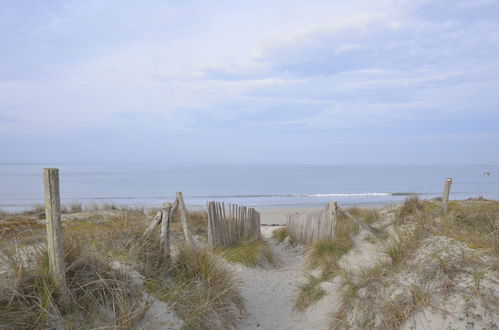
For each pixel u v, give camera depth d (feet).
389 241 22.74
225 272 17.66
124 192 133.59
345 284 17.20
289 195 127.13
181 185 172.55
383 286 15.01
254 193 136.98
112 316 11.35
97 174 292.81
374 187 164.96
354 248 25.17
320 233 29.84
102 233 17.72
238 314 16.20
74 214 30.68
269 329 15.87
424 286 13.75
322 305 17.22
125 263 14.83
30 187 146.82
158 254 16.44
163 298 13.61
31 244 14.28
